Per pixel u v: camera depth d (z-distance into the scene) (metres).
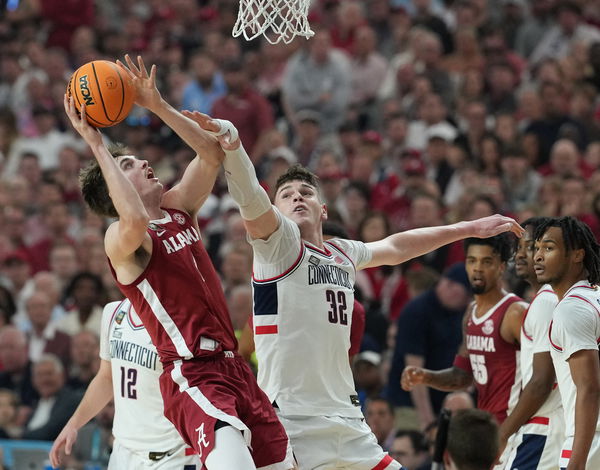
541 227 6.68
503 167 14.79
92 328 12.52
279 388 6.34
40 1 21.73
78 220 16.61
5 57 20.05
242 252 12.67
